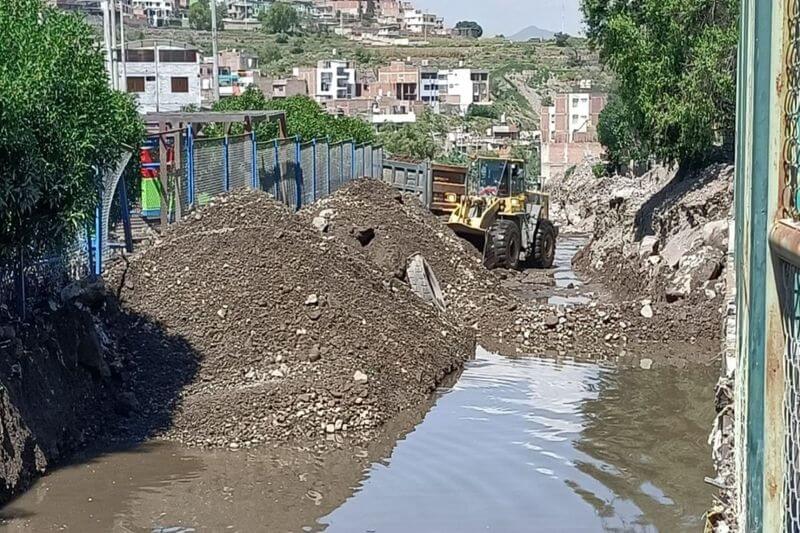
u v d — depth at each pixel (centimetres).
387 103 12612
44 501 1107
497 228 3169
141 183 2244
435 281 2345
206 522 1055
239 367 1526
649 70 3055
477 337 2133
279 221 1862
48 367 1295
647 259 2811
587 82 12788
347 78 13362
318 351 1563
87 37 1395
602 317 2155
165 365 1509
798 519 359
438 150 8381
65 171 1284
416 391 1612
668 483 1191
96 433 1333
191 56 7425
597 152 9481
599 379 1789
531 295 2809
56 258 1507
